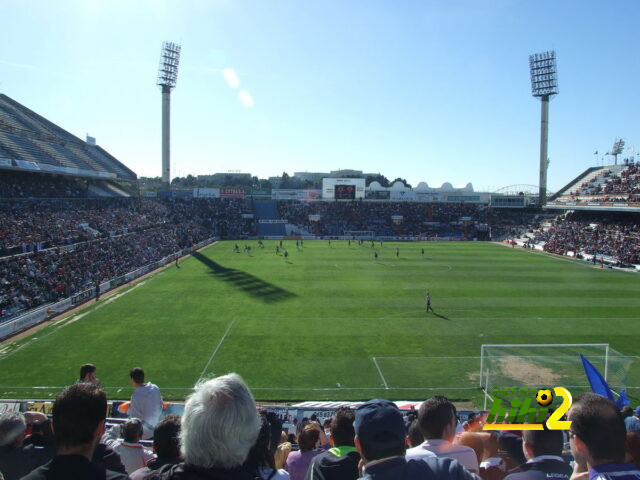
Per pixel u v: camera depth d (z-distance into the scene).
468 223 112.00
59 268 44.78
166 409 17.44
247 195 121.38
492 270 58.44
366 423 3.77
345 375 25.08
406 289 46.34
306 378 24.69
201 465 3.26
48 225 56.50
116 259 54.16
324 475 4.99
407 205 121.56
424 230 109.31
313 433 7.32
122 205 84.69
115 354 27.84
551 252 78.00
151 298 41.94
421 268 59.59
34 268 42.34
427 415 4.91
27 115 88.38
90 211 70.69
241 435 3.29
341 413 5.88
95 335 31.34
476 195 122.50
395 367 26.12
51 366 25.97
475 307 39.22
